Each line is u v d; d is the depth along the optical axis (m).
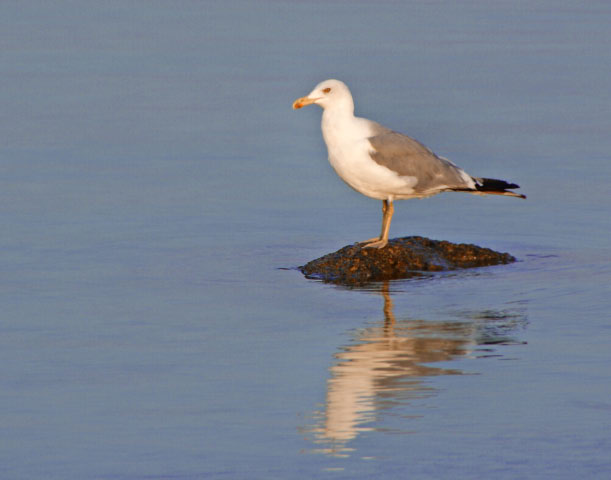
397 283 15.80
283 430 10.13
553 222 19.39
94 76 36.28
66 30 47.28
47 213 20.00
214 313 14.26
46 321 13.90
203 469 9.30
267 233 18.86
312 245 18.09
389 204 16.67
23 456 9.62
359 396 11.04
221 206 20.73
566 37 45.44
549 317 13.91
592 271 16.25
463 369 11.86
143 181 22.69
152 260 17.08
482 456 9.48
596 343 12.75
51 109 30.77
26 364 12.17
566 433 9.98
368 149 15.91
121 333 13.38
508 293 15.12
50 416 10.55
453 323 13.68
